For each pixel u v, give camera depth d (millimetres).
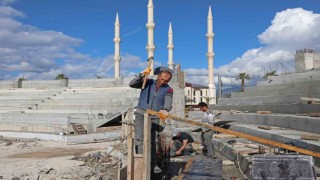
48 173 9867
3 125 22594
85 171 9977
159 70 6801
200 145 11773
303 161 5625
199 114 22750
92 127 21156
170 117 5918
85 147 16266
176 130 13758
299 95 16719
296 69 29406
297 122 12281
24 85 38531
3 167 10836
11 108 28125
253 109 19484
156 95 6719
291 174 5418
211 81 57062
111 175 9227
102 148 15617
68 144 17469
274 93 20922
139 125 6773
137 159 6520
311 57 28656
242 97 24016
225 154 10672
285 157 5789
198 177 7008
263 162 5746
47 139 19375
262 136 11758
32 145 17016
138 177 6480
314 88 16406
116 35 57781
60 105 26719
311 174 5359
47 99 29156
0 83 39469
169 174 7941
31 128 21453
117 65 57594
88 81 35281
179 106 25828
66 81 36250
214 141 12336
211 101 53812
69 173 9805
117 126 23094
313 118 11234
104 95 28391
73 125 20516
